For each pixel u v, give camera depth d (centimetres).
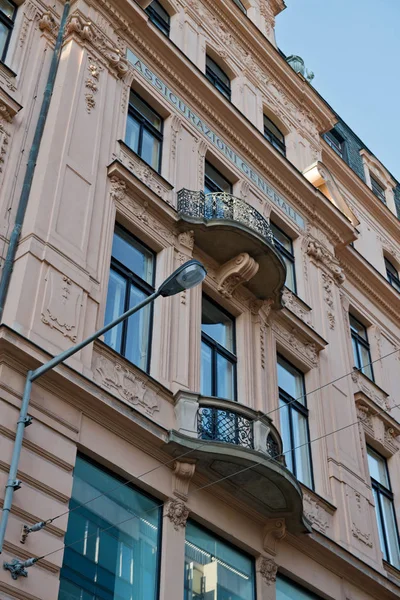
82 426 1167
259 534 1399
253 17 2436
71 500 1114
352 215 2305
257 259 1642
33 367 1119
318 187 2275
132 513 1198
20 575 968
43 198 1323
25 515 1017
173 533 1225
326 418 1775
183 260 1558
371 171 2933
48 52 1578
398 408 2188
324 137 2725
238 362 1597
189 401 1345
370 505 1767
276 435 1416
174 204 1634
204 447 1273
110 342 1345
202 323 1584
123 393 1273
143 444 1248
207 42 2092
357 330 2261
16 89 1462
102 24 1698
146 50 1794
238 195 1877
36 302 1199
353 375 2022
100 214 1428
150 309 1462
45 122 1457
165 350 1410
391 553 1831
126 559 1153
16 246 1262
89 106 1541
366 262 2320
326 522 1598
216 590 1274
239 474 1320
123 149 1583
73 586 1059
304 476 1656
